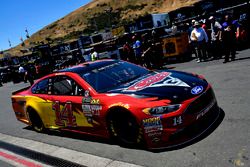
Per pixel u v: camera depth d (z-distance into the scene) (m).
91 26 98.56
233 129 4.07
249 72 7.27
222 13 12.88
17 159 5.24
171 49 12.68
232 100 5.38
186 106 3.75
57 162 4.65
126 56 13.26
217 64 9.74
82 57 17.89
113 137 4.50
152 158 3.89
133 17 99.00
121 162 4.03
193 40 11.10
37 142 5.95
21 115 6.80
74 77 5.06
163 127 3.75
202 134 4.16
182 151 3.84
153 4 107.31
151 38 12.91
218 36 10.46
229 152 3.49
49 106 5.59
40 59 22.61
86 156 4.57
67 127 5.38
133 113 3.91
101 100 4.38
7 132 7.47
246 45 11.66
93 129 4.77
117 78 4.91
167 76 4.53
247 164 3.15
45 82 5.84
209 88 4.27
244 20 11.52
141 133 4.00
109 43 16.88
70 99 5.02
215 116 4.35
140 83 4.42
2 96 16.53
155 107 3.77
